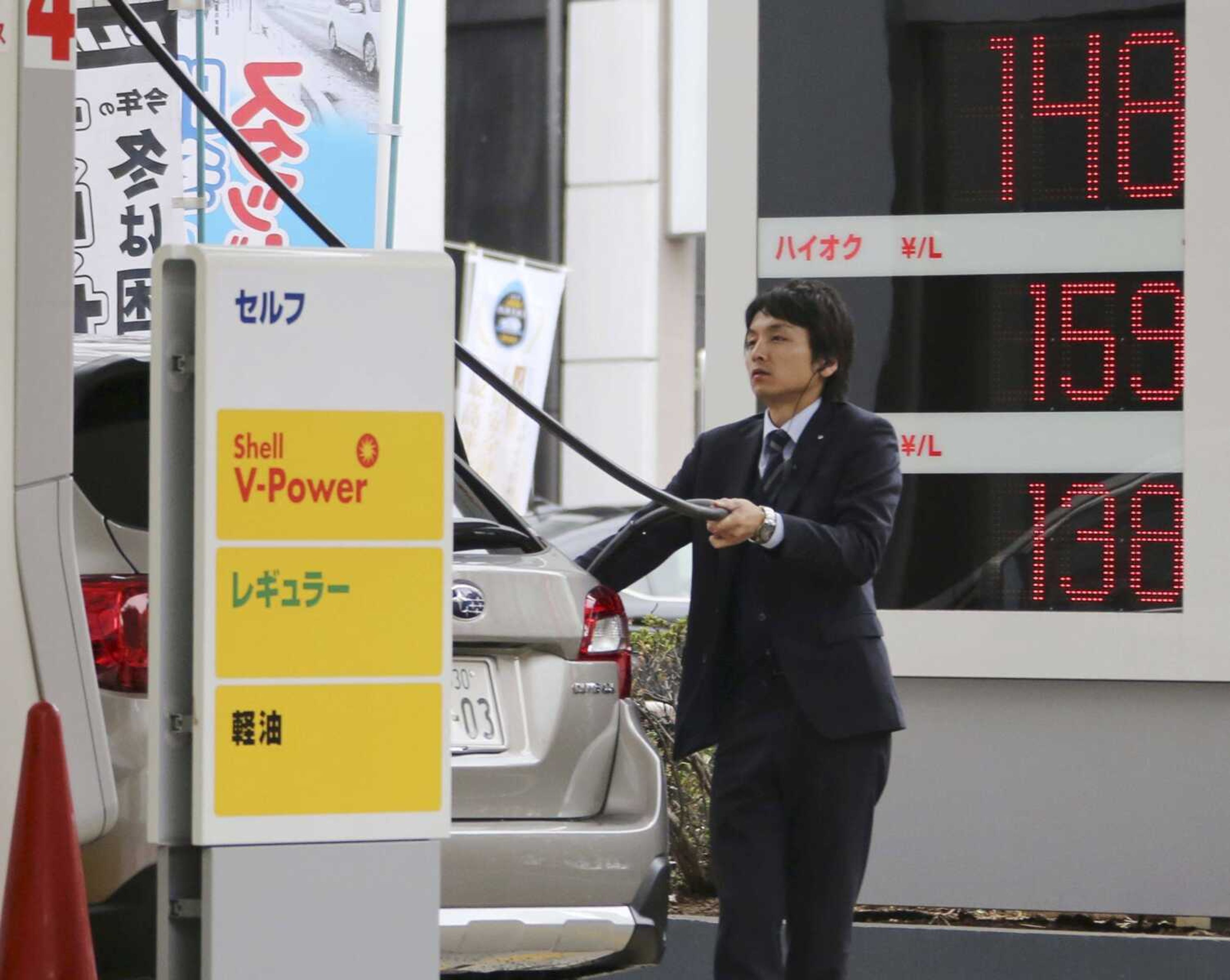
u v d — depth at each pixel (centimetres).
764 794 1500
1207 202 2048
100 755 1262
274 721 1102
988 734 2109
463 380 4181
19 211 1264
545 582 1473
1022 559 2086
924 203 2103
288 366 1100
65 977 1159
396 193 2241
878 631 1509
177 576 1111
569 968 1433
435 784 1127
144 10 2169
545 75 7038
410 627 1123
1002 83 2094
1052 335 2084
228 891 1097
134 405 1398
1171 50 2061
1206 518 2052
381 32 2223
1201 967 1984
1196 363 2055
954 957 2006
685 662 1539
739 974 1484
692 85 6962
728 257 2133
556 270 4656
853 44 2114
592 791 1471
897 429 2103
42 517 1265
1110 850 2097
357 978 1119
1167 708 2089
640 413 6950
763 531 1445
